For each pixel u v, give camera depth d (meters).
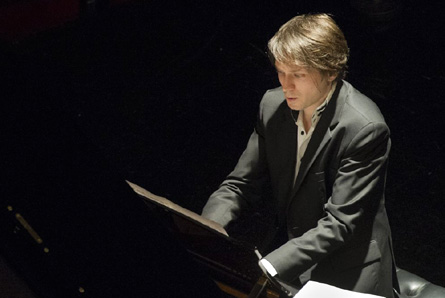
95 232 3.18
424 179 10.32
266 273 4.91
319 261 5.90
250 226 9.67
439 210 9.83
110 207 3.30
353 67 12.72
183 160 10.84
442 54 12.94
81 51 13.32
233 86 12.40
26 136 3.05
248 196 6.59
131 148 11.08
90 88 12.40
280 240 6.65
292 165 6.27
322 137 5.96
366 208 5.87
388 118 11.56
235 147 11.09
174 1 14.62
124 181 3.44
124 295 3.15
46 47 13.42
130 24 14.05
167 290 3.37
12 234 2.91
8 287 2.94
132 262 3.28
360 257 6.09
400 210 9.84
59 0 13.86
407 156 10.73
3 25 13.45
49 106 3.17
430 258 9.16
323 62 5.47
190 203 10.13
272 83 12.46
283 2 14.51
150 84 12.48
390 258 6.26
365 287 6.09
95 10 14.22
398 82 12.35
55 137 3.17
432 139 11.07
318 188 6.10
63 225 3.07
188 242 5.03
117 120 11.65
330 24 5.60
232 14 14.27
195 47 13.45
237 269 5.01
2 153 2.95
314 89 5.61
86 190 3.22
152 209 4.96
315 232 5.80
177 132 11.39
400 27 13.61
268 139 6.35
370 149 5.80
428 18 13.80
